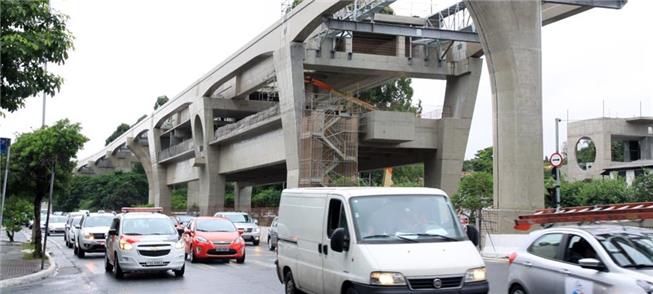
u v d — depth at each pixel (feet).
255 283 56.03
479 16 107.45
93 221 93.35
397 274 30.45
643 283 26.78
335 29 139.64
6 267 69.10
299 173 148.66
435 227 33.94
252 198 326.85
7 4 41.39
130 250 59.11
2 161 82.58
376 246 31.96
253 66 184.96
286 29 153.17
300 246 39.52
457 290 30.86
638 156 254.68
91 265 77.15
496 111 109.09
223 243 77.56
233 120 251.60
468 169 319.68
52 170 74.02
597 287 28.91
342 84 192.03
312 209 38.32
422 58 162.40
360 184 162.71
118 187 364.38
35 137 84.69
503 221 104.83
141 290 51.57
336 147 146.82
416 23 160.15
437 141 164.66
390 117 152.15
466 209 122.31
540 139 107.04
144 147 337.93
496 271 64.13
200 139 231.91
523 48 106.11
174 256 60.29
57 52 43.24
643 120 242.78
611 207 57.31
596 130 244.63
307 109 153.58
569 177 253.03
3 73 41.91
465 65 161.79
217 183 224.94
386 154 183.11
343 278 33.09
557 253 32.68
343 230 33.14
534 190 106.22
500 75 107.76
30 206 119.96
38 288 53.57
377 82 186.80
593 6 123.44
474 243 34.06
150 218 64.08
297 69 151.33
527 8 106.22
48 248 112.88
